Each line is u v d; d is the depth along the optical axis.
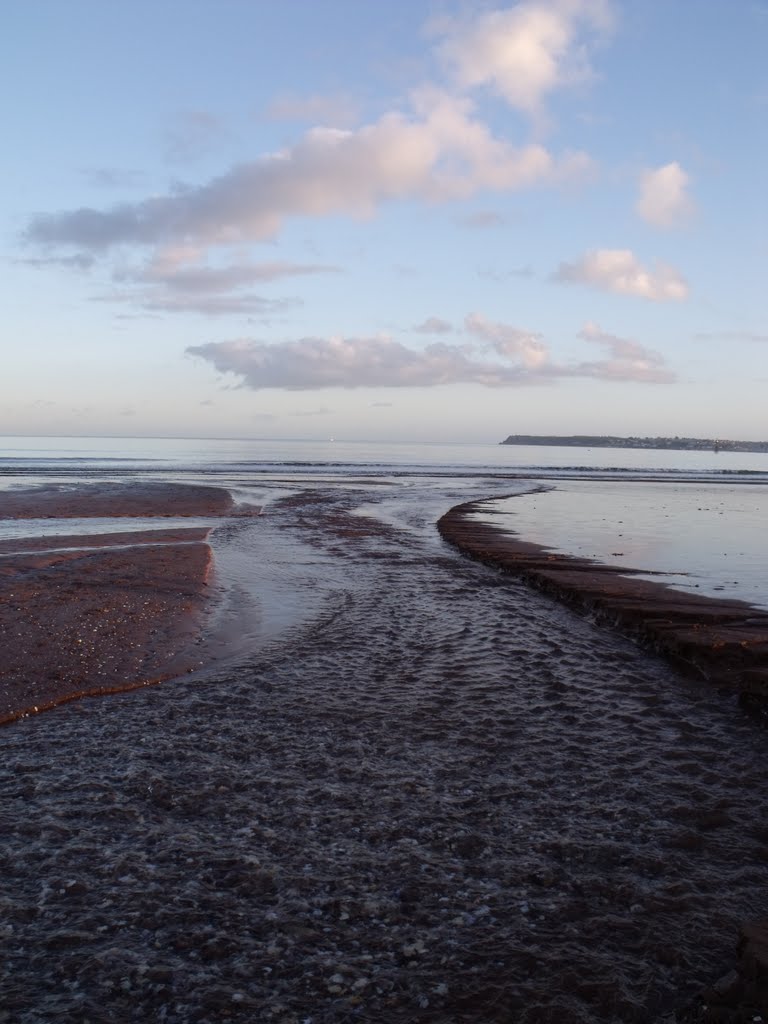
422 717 6.98
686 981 3.42
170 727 6.63
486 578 14.99
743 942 3.52
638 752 6.23
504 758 6.04
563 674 8.50
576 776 5.71
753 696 7.29
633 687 8.08
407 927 3.77
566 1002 3.28
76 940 3.60
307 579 14.41
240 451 153.25
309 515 27.55
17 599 11.19
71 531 20.80
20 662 8.28
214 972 3.41
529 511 29.84
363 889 4.09
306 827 4.78
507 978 3.42
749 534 21.98
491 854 4.50
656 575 14.41
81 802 5.06
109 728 6.60
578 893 4.10
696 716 7.18
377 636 10.11
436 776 5.65
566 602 12.62
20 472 53.41
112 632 9.73
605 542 19.81
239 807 5.04
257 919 3.80
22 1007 3.16
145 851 4.44
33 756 5.91
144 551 16.33
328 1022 3.12
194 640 9.69
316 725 6.72
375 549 18.89
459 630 10.54
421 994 3.31
